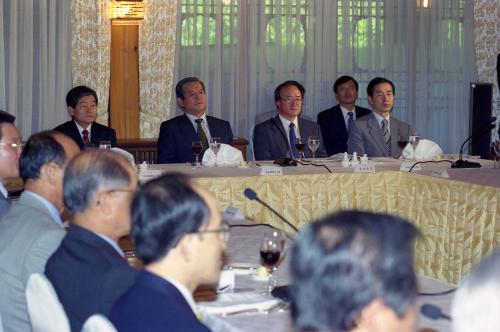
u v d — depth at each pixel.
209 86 9.40
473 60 10.05
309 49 9.63
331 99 9.73
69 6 8.87
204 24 9.34
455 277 5.94
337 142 9.09
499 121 9.88
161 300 2.16
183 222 2.21
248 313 2.90
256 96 9.52
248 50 9.47
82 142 7.79
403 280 1.50
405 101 9.96
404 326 1.52
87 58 8.94
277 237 3.23
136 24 8.90
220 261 2.31
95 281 2.67
